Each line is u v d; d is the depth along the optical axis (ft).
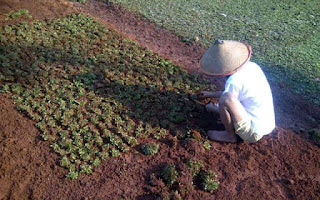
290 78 10.43
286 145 7.95
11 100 8.19
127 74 9.64
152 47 11.53
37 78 8.95
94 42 10.98
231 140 7.79
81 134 7.61
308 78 10.47
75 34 11.18
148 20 13.17
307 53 11.76
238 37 12.59
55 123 7.81
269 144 7.93
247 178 7.15
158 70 10.00
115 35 11.57
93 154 7.22
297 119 8.86
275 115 8.87
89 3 14.14
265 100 7.31
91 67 9.70
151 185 6.73
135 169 7.04
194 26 13.10
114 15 13.42
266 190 6.93
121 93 8.89
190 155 7.43
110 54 10.46
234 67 7.07
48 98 8.38
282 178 7.23
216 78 10.18
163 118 8.30
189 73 10.20
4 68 9.04
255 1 15.76
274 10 14.93
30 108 8.06
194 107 8.70
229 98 6.96
